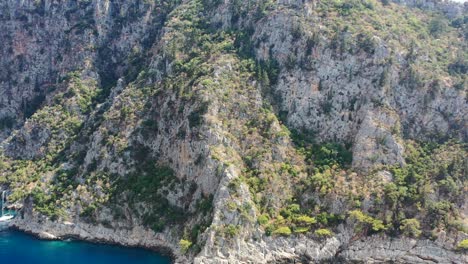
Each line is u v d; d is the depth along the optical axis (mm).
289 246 151375
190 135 169375
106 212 170750
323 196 162125
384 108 177875
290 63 188750
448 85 186000
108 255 156625
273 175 163125
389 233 155875
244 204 152250
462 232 154625
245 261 145750
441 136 180000
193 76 185625
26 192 188750
